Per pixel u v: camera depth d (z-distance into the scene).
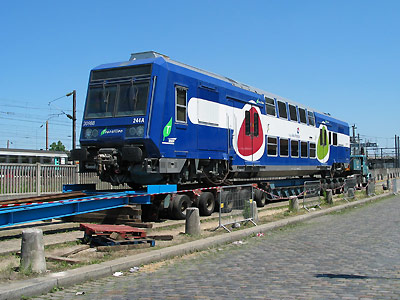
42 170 18.20
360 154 35.50
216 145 16.02
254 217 13.62
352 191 24.72
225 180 17.58
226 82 17.28
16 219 9.88
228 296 6.18
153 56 14.11
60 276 6.82
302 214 16.66
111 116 13.67
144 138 12.91
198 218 11.29
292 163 22.25
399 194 31.47
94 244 9.71
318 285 6.76
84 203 11.52
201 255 9.45
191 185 16.61
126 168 13.73
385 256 9.15
